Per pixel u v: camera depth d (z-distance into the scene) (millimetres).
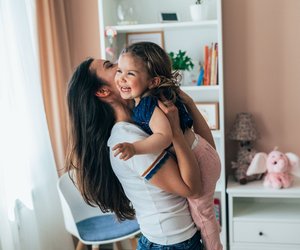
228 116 2973
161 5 2908
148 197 1262
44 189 2531
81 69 1336
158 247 1277
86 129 1323
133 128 1245
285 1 2775
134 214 1505
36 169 2504
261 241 2752
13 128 2279
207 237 1308
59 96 2805
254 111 2939
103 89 1310
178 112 1258
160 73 1220
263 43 2848
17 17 2344
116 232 2395
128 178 1280
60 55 2887
